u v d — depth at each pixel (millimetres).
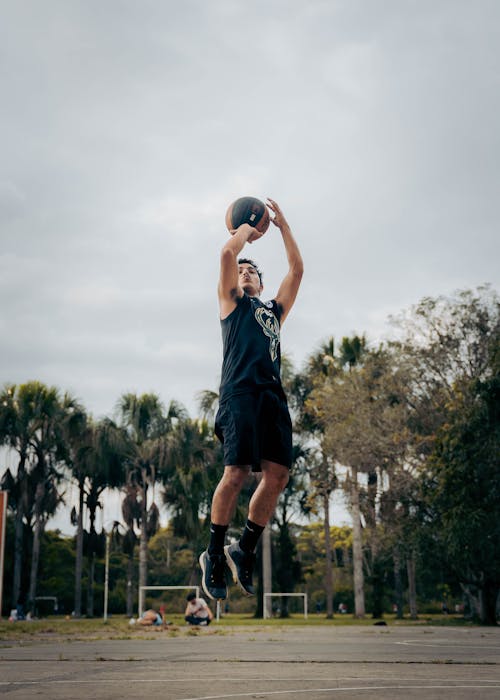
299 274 4309
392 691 3693
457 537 23609
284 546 39844
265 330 3756
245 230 3994
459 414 25406
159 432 37562
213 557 3561
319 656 6863
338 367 37188
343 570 60906
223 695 3512
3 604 40094
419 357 30938
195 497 36844
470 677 4617
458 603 58594
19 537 37938
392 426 30578
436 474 25047
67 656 6867
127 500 37125
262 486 3562
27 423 37719
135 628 18391
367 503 33438
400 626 23062
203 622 21891
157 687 3920
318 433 37844
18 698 3383
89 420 38625
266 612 37031
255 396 3529
